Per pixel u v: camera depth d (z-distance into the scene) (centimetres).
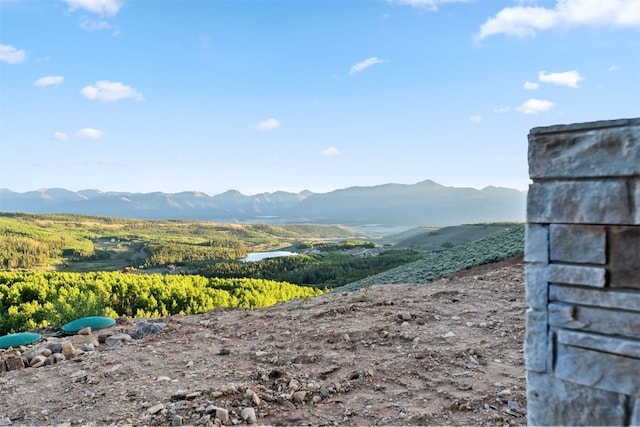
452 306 820
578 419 222
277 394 450
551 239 232
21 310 1517
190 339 697
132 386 492
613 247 213
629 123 207
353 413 409
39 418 430
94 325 876
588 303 219
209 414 404
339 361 537
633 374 206
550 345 232
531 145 237
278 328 729
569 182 225
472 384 459
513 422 380
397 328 652
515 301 853
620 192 210
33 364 619
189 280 2275
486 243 2112
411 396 438
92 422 408
